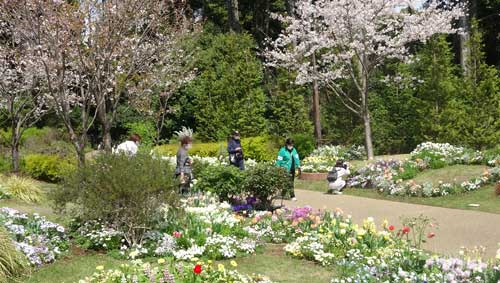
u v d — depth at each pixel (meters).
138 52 14.12
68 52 12.10
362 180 16.20
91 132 28.94
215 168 12.23
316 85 26.44
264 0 37.31
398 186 14.98
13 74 16.31
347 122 27.64
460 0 26.16
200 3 37.84
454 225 10.36
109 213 8.20
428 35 20.78
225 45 29.39
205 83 28.03
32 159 18.62
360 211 12.28
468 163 16.45
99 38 12.04
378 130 26.95
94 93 12.37
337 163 16.09
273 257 7.98
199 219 8.75
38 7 11.51
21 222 8.53
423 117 24.58
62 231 8.34
